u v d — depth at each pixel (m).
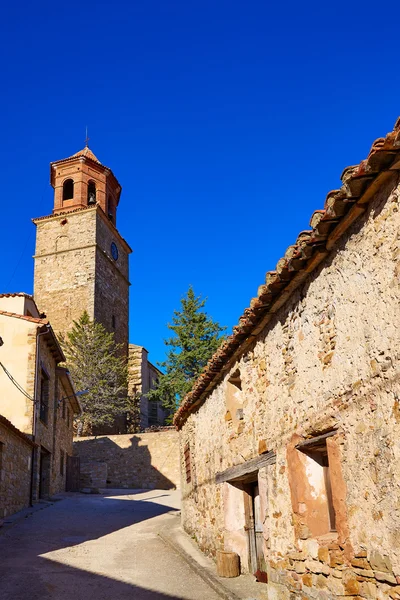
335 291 5.87
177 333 35.88
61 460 24.61
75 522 15.99
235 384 10.19
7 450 15.63
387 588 4.79
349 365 5.53
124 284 45.28
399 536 4.61
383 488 4.87
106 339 37.19
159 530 14.95
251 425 8.64
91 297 39.00
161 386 35.19
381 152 4.53
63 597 8.48
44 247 41.34
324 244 5.91
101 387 35.75
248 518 9.74
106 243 42.59
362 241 5.32
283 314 7.36
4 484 15.30
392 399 4.77
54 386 23.08
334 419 5.81
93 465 29.47
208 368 10.42
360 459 5.27
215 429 11.00
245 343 8.70
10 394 19.41
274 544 7.44
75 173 43.00
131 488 30.42
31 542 12.69
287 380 7.12
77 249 40.41
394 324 4.77
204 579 9.46
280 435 7.31
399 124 4.29
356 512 5.32
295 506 6.65
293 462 6.78
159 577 9.79
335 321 5.86
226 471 9.95
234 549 9.66
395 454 4.70
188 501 14.17
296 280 6.67
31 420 19.06
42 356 21.00
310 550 6.27
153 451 31.19
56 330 39.03
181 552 11.77
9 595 8.52
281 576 7.14
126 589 8.98
